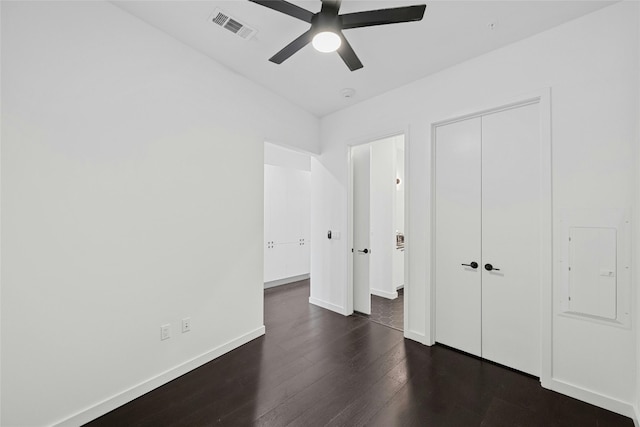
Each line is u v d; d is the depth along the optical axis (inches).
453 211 100.1
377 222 169.8
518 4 68.6
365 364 90.0
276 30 81.0
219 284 96.3
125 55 72.7
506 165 88.0
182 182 85.6
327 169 145.0
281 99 123.3
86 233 65.5
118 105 71.3
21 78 56.4
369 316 134.0
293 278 201.6
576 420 64.8
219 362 91.4
